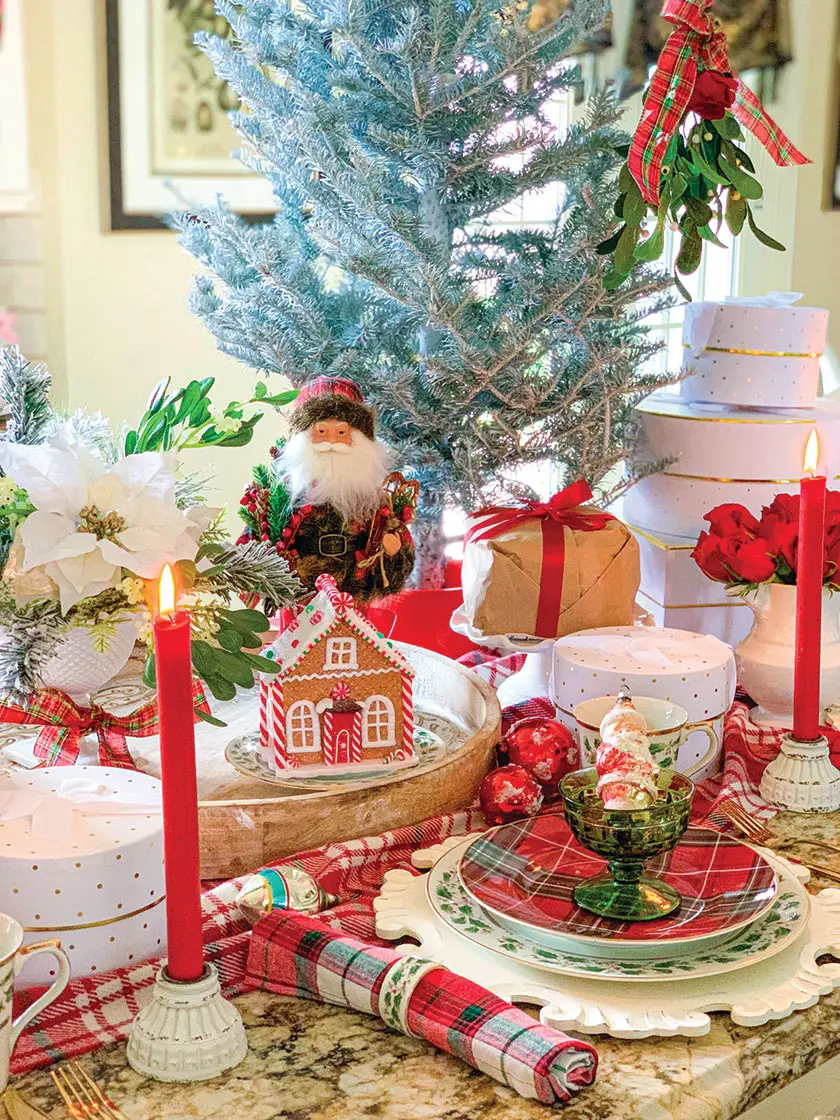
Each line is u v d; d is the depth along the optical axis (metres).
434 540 1.51
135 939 0.84
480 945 0.83
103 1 2.17
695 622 1.50
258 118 1.39
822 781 1.11
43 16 2.12
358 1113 0.70
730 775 1.14
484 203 1.38
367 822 1.02
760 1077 0.75
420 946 0.87
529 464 1.51
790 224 2.91
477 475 1.38
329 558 1.22
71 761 1.06
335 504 1.21
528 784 1.05
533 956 0.82
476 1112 0.70
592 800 0.90
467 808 1.10
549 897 0.89
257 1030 0.79
